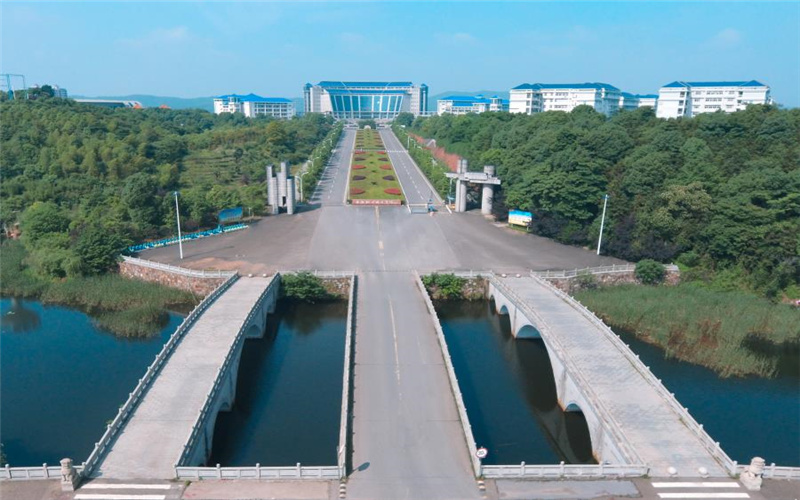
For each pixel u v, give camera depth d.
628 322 59.38
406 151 181.12
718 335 56.09
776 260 65.38
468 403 45.38
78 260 67.94
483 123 144.75
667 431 35.66
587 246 79.50
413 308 56.09
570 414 43.97
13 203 88.75
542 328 48.72
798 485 31.12
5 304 64.56
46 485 29.98
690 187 70.88
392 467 32.62
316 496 29.95
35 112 121.31
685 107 173.62
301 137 172.88
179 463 31.33
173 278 65.69
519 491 30.61
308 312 63.06
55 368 49.22
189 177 112.69
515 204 87.94
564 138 87.75
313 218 92.88
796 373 50.81
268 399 45.16
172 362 42.78
